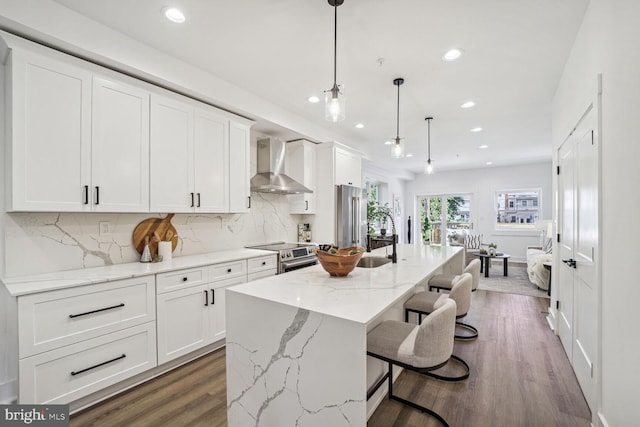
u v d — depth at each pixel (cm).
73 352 187
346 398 131
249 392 166
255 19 205
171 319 240
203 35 224
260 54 250
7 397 192
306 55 252
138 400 202
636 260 127
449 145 581
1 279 195
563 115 280
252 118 341
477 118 412
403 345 160
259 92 326
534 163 788
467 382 225
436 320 149
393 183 888
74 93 205
